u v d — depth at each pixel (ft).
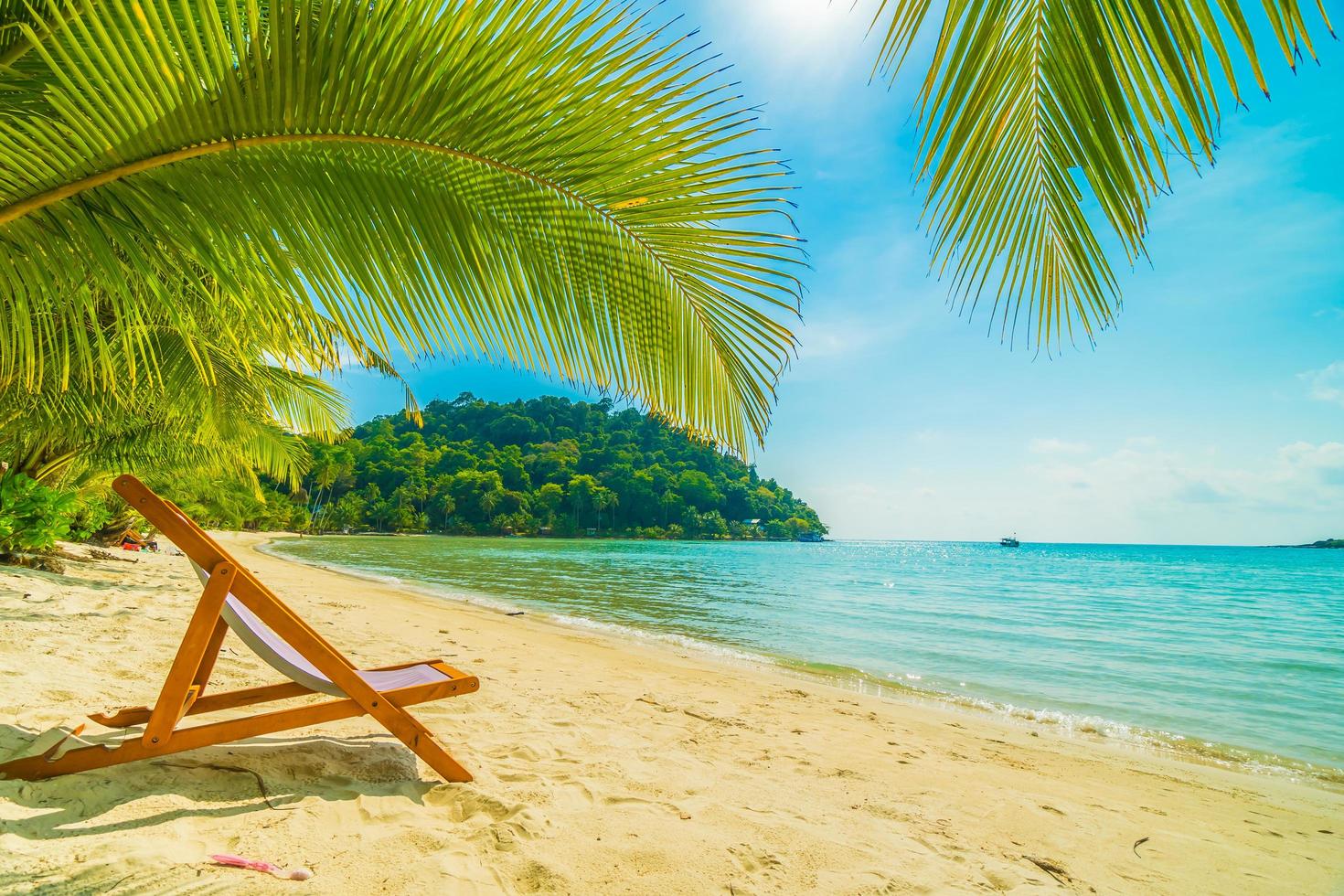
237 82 4.74
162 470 29.89
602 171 5.49
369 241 5.48
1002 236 4.02
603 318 6.14
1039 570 154.61
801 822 8.20
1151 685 26.04
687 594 61.31
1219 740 18.25
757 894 6.16
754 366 6.17
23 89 5.94
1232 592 90.63
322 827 6.42
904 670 26.68
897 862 7.28
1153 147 3.22
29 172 4.89
